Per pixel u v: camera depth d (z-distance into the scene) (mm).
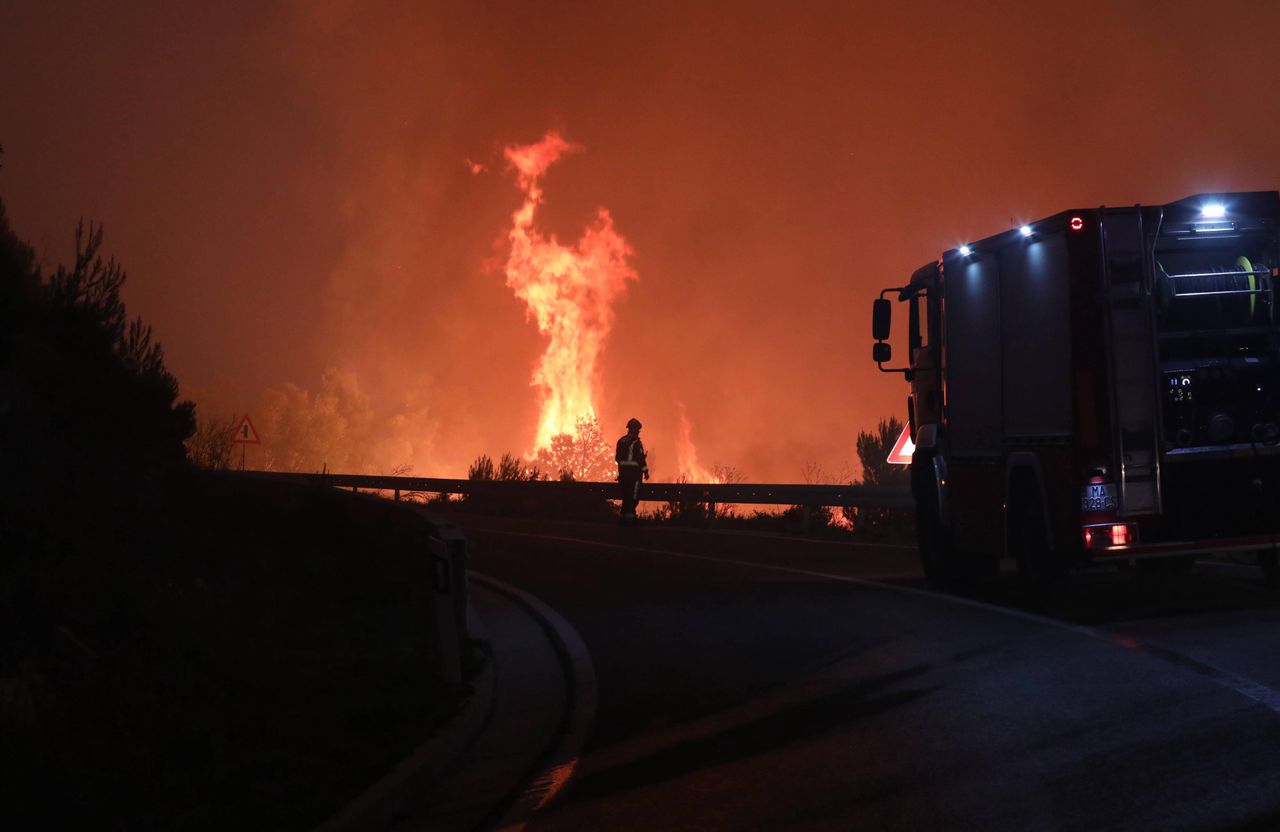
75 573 9391
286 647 10008
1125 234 10461
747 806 5730
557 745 7211
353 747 6773
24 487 10195
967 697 7688
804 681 8531
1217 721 6711
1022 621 10453
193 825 5480
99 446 12898
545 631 11477
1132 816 5246
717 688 8484
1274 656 8328
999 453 11836
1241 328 10844
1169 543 10469
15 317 10594
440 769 6738
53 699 7113
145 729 6965
